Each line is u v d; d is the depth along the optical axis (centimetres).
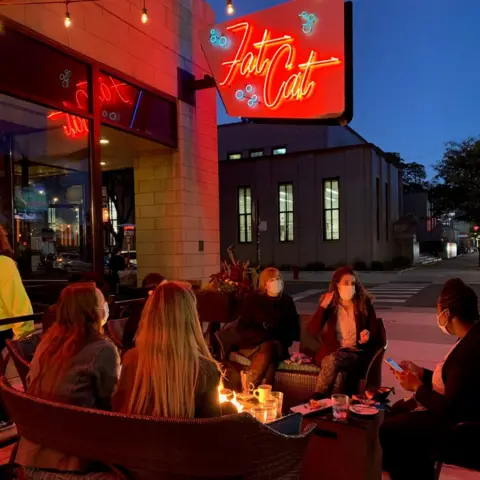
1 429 364
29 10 527
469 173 2966
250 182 3075
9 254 396
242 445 167
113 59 645
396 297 1504
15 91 513
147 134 711
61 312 237
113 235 868
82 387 221
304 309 1318
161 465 174
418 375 317
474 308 278
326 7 596
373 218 2789
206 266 834
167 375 192
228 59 654
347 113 612
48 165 657
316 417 302
